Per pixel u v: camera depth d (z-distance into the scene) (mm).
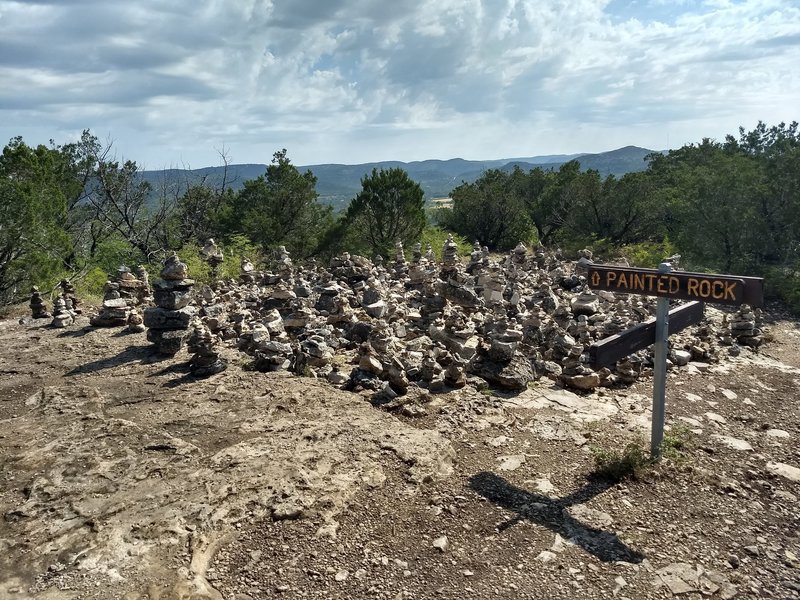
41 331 16281
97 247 31516
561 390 12031
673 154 53375
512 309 17656
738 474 8945
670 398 12086
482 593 6160
